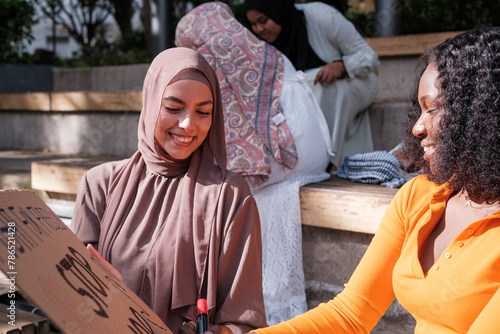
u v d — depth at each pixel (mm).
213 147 1396
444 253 1082
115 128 3713
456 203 1137
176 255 1300
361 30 5082
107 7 12297
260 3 2875
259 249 1372
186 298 1292
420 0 5812
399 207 1244
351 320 1255
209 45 2422
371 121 3191
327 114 2855
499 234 1030
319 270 2297
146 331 1022
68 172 2811
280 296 2227
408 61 3977
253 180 2270
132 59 7051
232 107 2359
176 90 1298
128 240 1363
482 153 999
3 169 3156
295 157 2314
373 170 2391
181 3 9516
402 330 2066
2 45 5906
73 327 835
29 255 863
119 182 1423
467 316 1032
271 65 2432
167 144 1332
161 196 1393
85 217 1433
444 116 1041
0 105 4223
